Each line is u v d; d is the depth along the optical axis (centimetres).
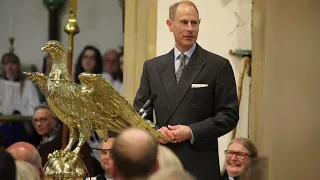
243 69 1280
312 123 1068
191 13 890
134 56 1297
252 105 1225
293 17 1099
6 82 1639
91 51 1606
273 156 1084
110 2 1620
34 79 780
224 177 1090
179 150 859
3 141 1145
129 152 581
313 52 1079
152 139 589
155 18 1280
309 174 1057
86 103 773
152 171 584
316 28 1081
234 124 878
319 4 1077
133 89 1296
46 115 1398
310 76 1080
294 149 1073
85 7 1623
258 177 737
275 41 1123
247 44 1294
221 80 884
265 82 1139
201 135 852
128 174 582
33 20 1662
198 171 863
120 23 1616
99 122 781
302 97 1078
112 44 1611
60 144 1351
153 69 905
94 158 1202
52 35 1655
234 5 1296
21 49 1656
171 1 1279
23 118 1602
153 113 923
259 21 1214
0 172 565
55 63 779
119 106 780
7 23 1675
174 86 888
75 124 779
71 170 749
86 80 763
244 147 1061
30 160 828
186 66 890
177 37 895
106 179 1005
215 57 896
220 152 1279
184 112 880
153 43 1280
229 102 882
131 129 598
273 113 1110
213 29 1296
